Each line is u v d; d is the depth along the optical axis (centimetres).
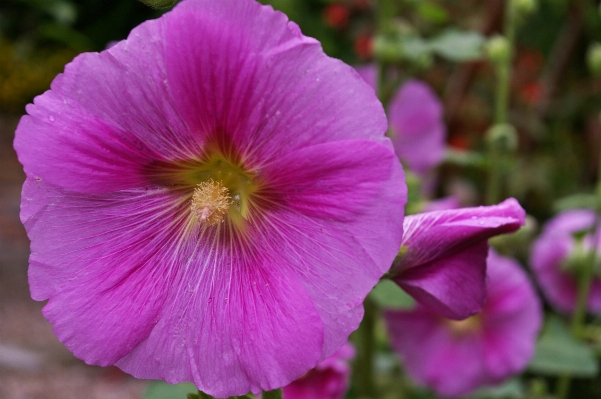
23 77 204
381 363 65
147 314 38
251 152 38
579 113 113
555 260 70
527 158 102
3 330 105
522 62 105
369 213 37
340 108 37
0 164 167
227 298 39
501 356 60
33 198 39
